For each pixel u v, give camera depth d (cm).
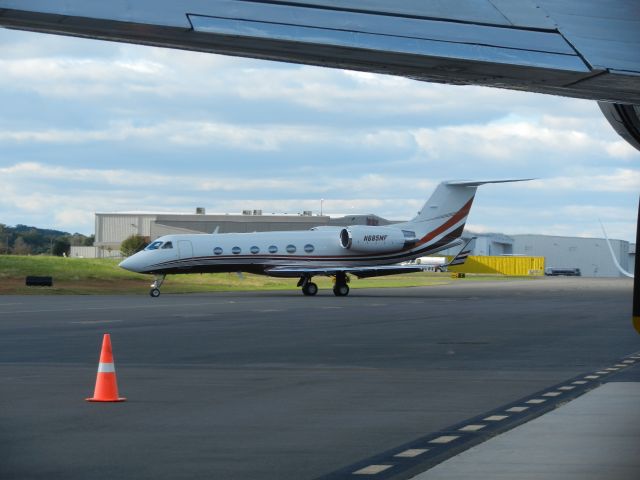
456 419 2256
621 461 1714
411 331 5475
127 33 1049
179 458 1755
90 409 2425
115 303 8994
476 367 3547
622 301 10112
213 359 3844
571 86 1382
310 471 1630
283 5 1162
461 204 12069
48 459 1745
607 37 1305
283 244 11425
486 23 1266
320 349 4306
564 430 2084
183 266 10894
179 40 1096
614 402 2562
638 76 1255
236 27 1095
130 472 1623
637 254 2330
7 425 2158
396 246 11725
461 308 8388
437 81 1392
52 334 5134
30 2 975
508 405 2506
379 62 1242
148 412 2373
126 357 3922
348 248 11506
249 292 12662
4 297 10431
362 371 3403
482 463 1697
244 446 1886
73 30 1032
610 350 4291
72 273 13988
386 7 1234
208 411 2392
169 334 5169
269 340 4797
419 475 1590
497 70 1277
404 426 2148
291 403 2552
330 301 9775
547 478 1563
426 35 1222
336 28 1168
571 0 1368
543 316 7131
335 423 2195
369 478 1566
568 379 3150
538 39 1277
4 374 3266
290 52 1183
